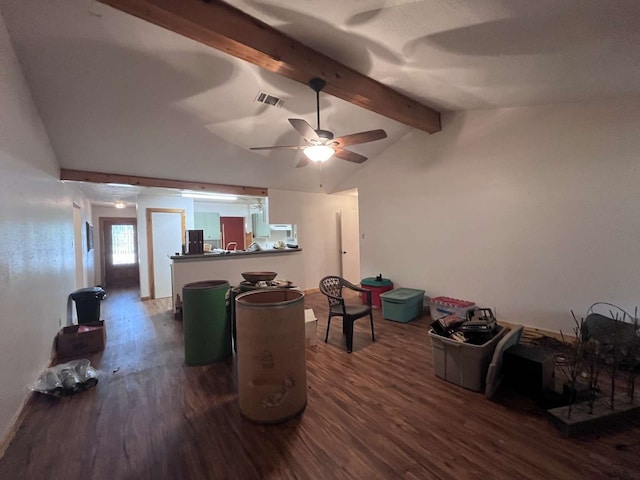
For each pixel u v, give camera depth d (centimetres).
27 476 145
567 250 297
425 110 371
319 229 633
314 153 282
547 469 144
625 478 138
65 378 225
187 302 276
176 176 453
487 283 364
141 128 332
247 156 439
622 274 265
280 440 169
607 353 202
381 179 500
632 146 257
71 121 299
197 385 235
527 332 323
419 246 443
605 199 273
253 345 185
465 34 187
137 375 253
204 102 307
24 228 216
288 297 230
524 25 168
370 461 151
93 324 334
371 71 274
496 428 175
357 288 345
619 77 221
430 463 149
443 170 406
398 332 354
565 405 187
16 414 185
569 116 292
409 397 211
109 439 171
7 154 190
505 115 340
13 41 204
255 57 215
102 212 764
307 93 313
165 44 228
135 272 802
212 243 739
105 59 235
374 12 175
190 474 145
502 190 345
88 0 183
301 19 197
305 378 202
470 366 219
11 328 184
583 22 157
